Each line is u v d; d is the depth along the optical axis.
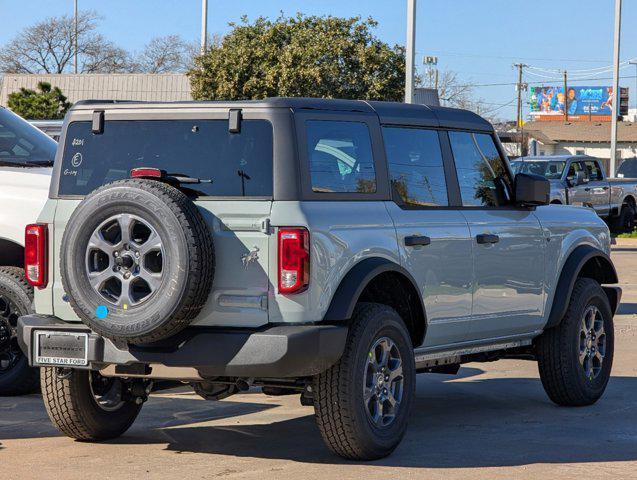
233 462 7.16
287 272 6.63
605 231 9.83
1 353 9.53
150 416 8.75
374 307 7.14
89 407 7.57
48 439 7.87
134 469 6.95
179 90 51.00
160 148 7.06
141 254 6.47
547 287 8.97
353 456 7.13
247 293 6.68
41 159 10.50
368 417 7.03
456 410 9.14
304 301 6.66
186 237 6.41
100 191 6.56
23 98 46.78
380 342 7.15
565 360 9.12
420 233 7.61
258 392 9.91
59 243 7.21
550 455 7.44
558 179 30.66
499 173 8.73
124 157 7.17
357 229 7.08
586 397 9.27
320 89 36.72
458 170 8.24
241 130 6.88
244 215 6.70
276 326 6.65
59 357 6.98
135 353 6.76
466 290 8.07
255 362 6.56
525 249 8.68
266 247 6.66
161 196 6.46
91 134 7.28
